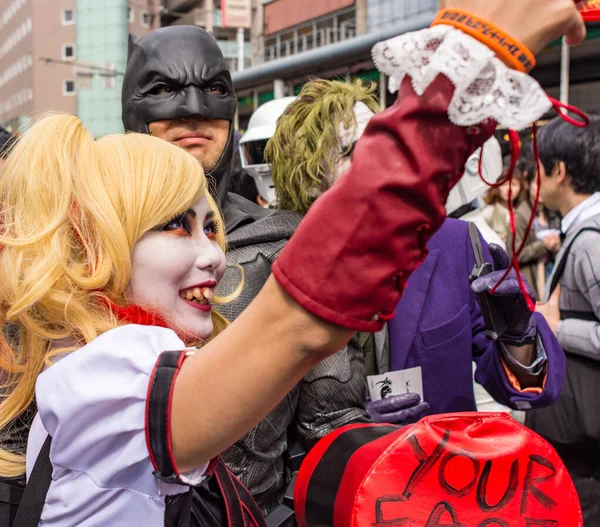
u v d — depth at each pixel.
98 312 0.65
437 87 0.41
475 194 1.88
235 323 0.47
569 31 0.43
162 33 1.36
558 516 0.71
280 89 7.12
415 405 1.30
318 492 0.80
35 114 0.78
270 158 1.41
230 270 1.12
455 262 1.44
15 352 0.71
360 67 6.01
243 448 1.03
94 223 0.64
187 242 0.70
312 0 9.73
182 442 0.48
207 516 0.69
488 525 0.69
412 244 0.42
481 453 0.70
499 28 0.42
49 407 0.54
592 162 1.89
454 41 0.41
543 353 1.13
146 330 0.55
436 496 0.70
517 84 0.41
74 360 0.55
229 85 1.39
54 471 0.56
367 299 0.42
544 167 2.01
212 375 0.46
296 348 0.43
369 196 0.41
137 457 0.51
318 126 1.31
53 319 0.65
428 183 0.41
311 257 0.42
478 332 1.46
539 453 0.71
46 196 0.65
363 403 1.17
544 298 1.97
